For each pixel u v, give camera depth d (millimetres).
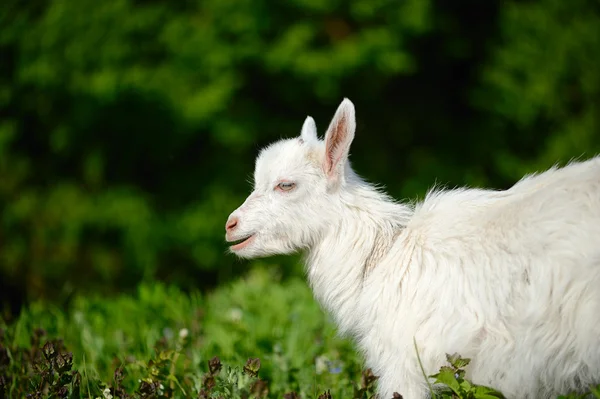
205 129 15266
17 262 16562
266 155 5484
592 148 15672
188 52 14664
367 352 5016
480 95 15828
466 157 16500
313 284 5379
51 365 5266
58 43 15117
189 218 15383
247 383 5238
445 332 4539
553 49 15891
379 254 5082
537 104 15664
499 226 4570
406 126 16656
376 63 14703
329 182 5203
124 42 14938
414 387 4660
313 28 14930
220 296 8773
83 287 16312
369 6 14891
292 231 5293
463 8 16625
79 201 16141
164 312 7902
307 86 15398
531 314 4305
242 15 14664
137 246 15430
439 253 4688
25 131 16953
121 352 6680
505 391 4445
